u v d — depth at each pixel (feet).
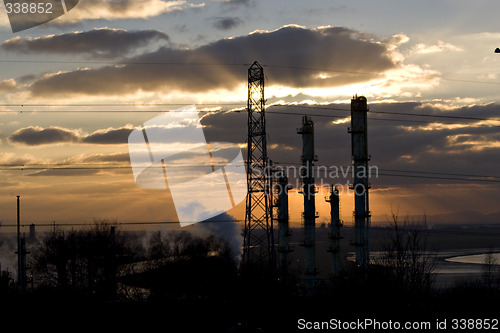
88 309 193.77
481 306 158.10
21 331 168.55
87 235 271.49
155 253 315.99
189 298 207.72
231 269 238.89
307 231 328.70
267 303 165.78
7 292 223.51
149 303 199.31
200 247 259.39
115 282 251.19
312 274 323.16
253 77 261.85
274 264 224.33
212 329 166.20
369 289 138.41
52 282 270.87
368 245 293.02
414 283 136.46
